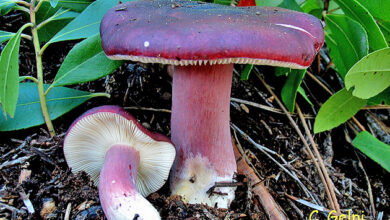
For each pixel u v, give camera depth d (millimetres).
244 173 218
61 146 210
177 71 195
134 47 157
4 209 184
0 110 205
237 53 152
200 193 200
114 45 164
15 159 205
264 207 208
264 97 276
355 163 269
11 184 194
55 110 215
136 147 200
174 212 191
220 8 181
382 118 300
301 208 226
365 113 294
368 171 271
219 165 200
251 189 208
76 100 219
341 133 284
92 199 193
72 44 258
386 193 259
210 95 192
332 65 300
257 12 179
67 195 191
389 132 287
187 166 201
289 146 258
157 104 251
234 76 277
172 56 152
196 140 197
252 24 161
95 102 243
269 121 267
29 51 248
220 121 198
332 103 234
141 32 158
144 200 177
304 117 277
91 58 210
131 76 254
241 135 250
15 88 181
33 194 193
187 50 151
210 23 158
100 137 199
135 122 185
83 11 212
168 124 245
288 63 160
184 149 200
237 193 208
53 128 217
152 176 214
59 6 237
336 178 251
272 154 249
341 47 233
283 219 205
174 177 205
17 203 188
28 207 187
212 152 198
